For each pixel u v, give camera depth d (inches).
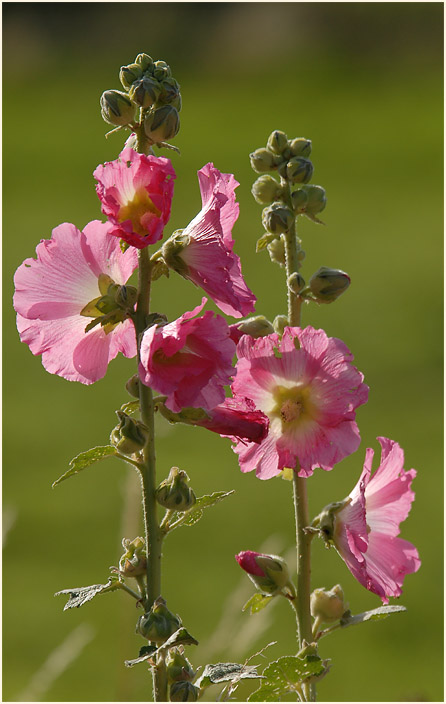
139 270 131.8
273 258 154.2
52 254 136.8
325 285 144.6
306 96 1657.2
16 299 137.7
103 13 1888.5
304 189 148.8
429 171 1230.9
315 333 140.2
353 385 140.1
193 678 131.0
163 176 128.3
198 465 526.6
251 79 1744.6
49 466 547.2
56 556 440.5
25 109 1659.7
